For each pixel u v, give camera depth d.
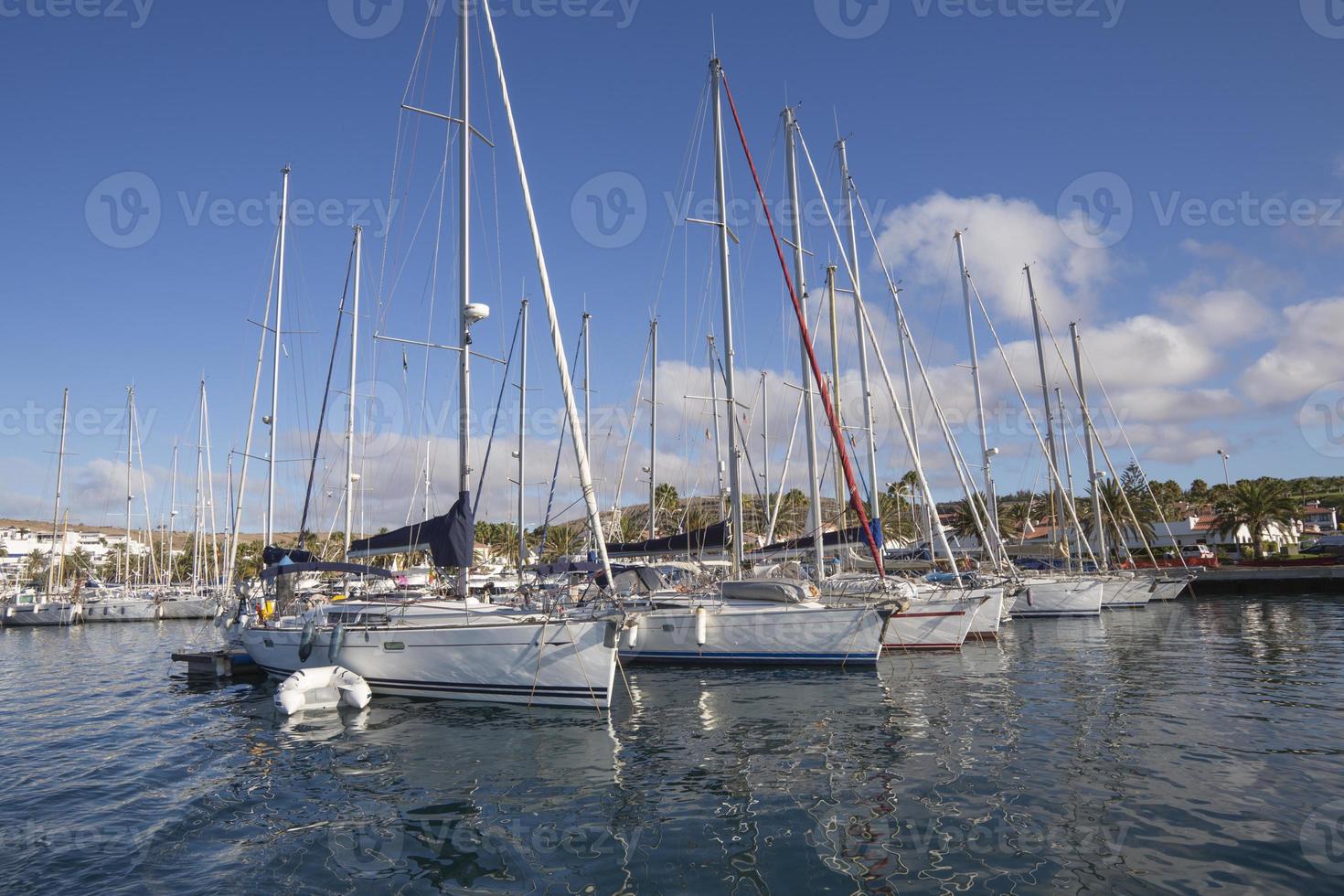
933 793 8.56
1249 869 6.44
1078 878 6.37
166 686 18.52
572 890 6.51
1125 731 10.98
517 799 8.83
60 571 50.47
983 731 11.20
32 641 34.75
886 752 10.30
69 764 10.93
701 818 8.04
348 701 13.66
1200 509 78.44
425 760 10.50
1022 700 13.36
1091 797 8.24
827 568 21.78
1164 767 9.20
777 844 7.30
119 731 13.13
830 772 9.49
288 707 13.34
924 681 15.51
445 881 6.73
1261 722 11.32
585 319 30.53
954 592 19.91
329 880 6.82
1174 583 39.09
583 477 13.91
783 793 8.76
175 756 11.21
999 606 22.14
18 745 12.27
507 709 13.24
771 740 11.12
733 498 19.64
